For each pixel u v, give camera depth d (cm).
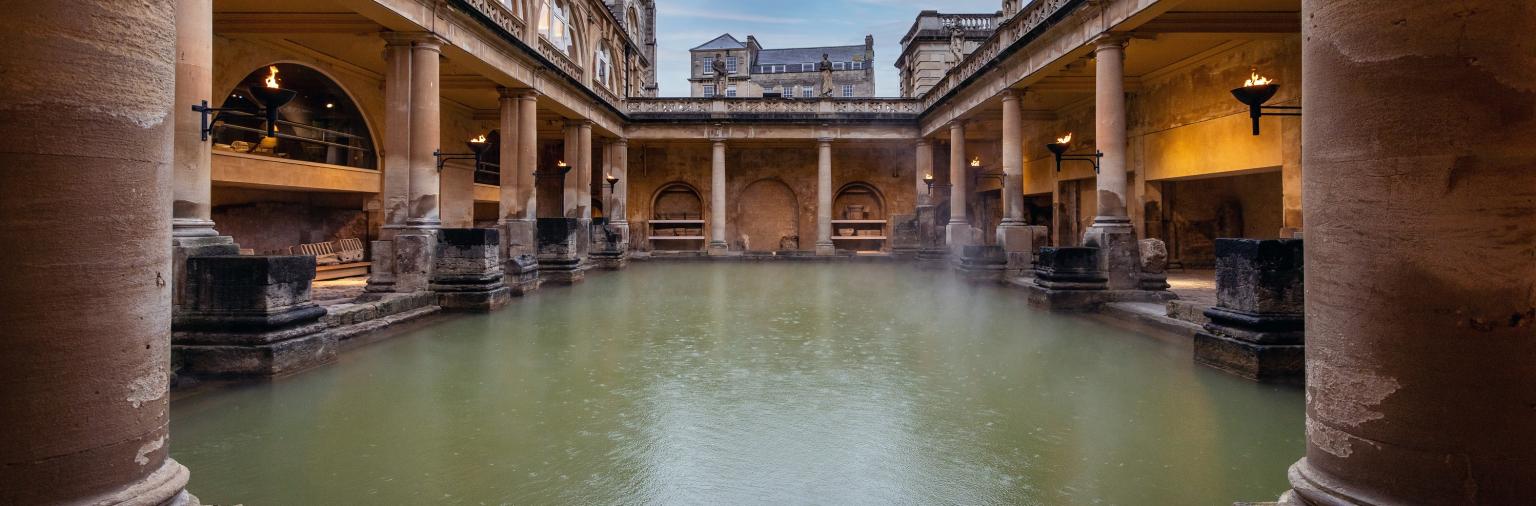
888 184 3200
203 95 714
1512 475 219
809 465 436
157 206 251
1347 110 248
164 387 257
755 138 2784
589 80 2331
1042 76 1532
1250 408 556
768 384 645
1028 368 712
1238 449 460
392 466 430
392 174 1210
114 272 233
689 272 2153
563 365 728
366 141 1817
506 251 1695
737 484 406
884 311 1188
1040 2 1443
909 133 2736
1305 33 272
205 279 657
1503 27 220
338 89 1681
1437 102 226
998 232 1733
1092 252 1193
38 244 216
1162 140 1658
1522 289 219
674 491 396
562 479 412
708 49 5534
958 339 894
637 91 3130
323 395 597
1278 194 1673
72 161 222
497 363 737
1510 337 219
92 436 226
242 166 1366
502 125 1745
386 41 1235
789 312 1173
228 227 1616
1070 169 2092
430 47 1235
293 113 1642
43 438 216
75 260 222
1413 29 230
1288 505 271
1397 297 233
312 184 1567
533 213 1755
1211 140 1478
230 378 646
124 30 237
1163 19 1189
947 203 3000
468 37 1371
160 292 253
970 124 2389
